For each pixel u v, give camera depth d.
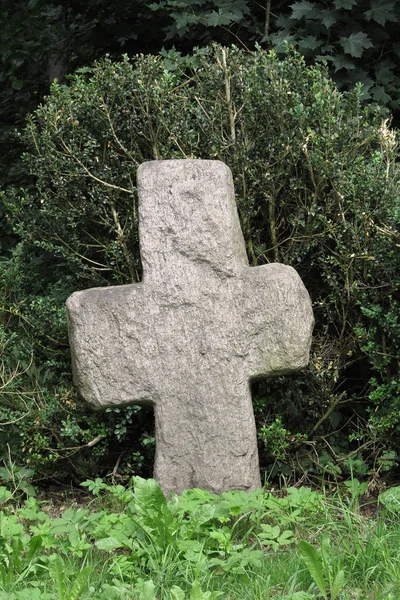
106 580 3.57
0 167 6.43
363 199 4.28
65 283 4.79
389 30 5.43
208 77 4.48
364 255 4.26
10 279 4.65
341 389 4.57
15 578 3.55
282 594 3.47
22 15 6.58
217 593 3.30
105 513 3.85
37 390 4.50
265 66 4.38
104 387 4.10
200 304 4.06
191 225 4.07
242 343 4.05
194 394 4.06
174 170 4.10
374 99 5.23
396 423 4.32
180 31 5.34
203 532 3.72
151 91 4.42
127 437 4.54
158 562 3.57
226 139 4.47
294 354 4.04
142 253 4.10
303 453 4.42
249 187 4.43
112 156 4.46
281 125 4.33
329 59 5.16
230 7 5.27
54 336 4.57
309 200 4.36
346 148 4.35
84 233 4.62
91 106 4.43
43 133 4.46
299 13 5.16
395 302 4.28
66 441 4.50
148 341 4.07
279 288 4.03
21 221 4.73
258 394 4.39
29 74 6.84
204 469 4.04
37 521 4.08
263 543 3.69
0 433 4.46
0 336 4.50
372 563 3.58
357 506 4.00
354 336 4.38
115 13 5.91
